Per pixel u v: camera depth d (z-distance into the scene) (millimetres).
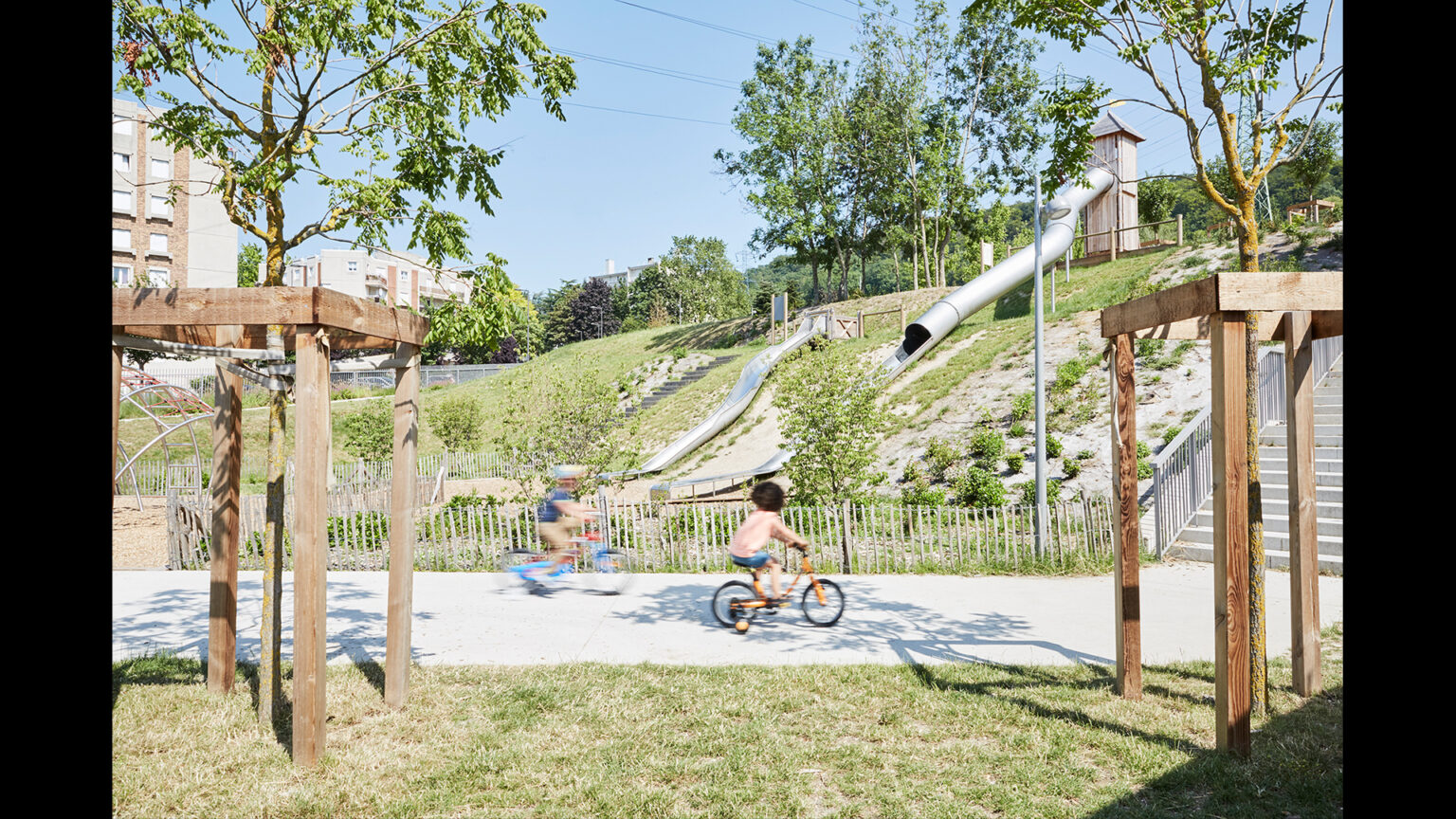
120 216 47188
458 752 5199
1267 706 5879
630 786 4684
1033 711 5926
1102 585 11031
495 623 8852
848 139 47812
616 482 19203
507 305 8680
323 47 7000
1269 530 12352
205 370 46688
